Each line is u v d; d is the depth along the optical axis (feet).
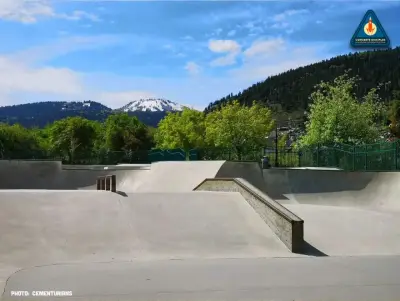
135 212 41.50
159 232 38.24
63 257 32.19
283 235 38.14
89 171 90.48
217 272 28.17
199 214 42.86
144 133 189.88
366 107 114.21
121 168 93.25
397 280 26.48
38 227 36.63
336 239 41.09
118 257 32.65
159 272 27.91
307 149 105.81
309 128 117.29
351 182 65.67
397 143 74.33
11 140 143.64
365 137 108.68
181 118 180.75
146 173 89.20
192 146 172.24
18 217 37.83
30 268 28.78
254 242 37.83
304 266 30.53
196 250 35.17
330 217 49.98
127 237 36.70
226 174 74.95
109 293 22.95
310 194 66.90
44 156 143.95
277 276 27.27
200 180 76.23
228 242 37.45
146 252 34.14
